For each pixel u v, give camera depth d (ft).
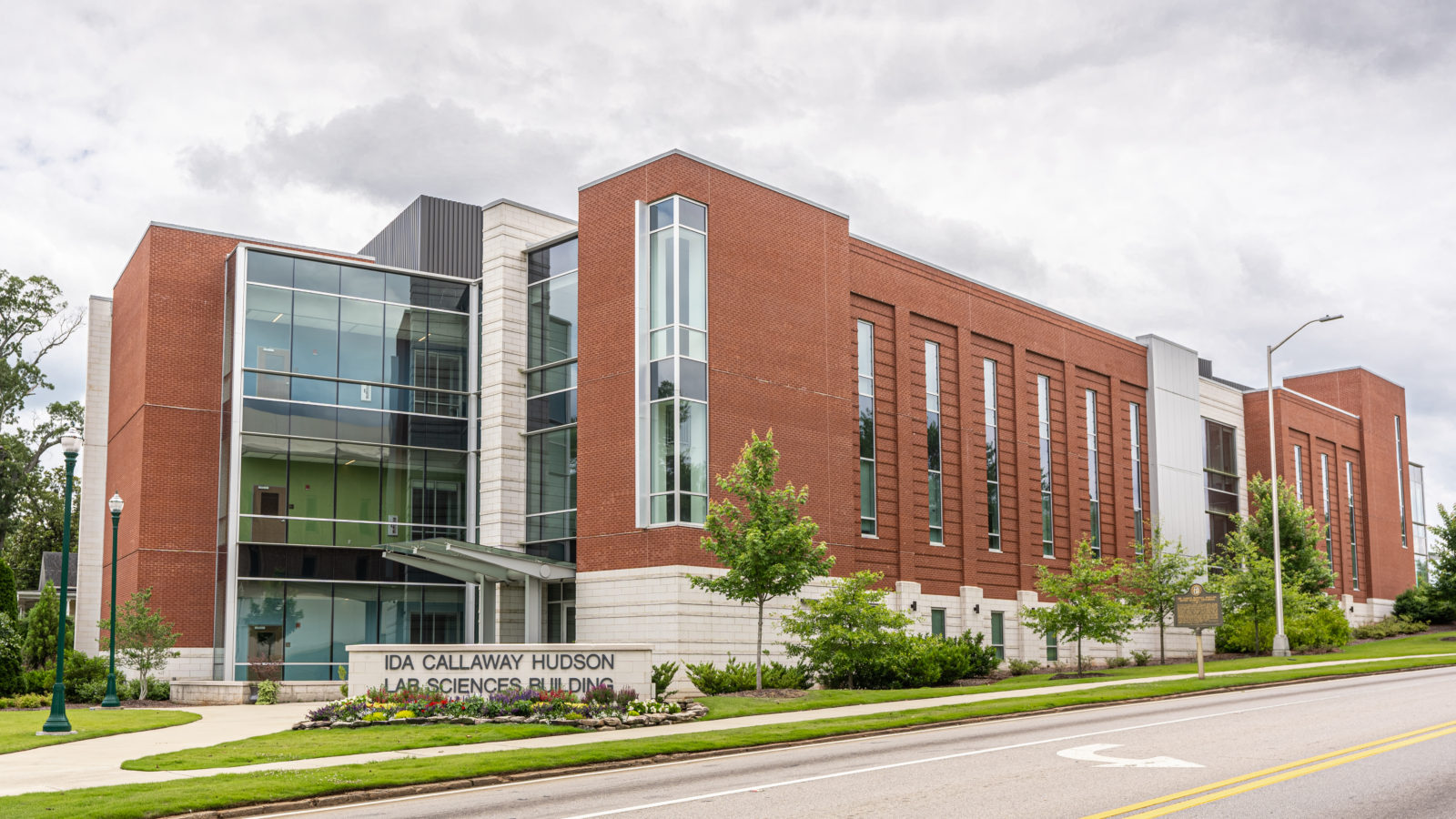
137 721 82.17
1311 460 207.82
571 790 46.98
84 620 137.08
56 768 55.93
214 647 116.37
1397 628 191.72
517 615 116.98
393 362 124.36
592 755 55.16
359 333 122.83
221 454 119.14
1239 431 197.16
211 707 101.35
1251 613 150.00
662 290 108.68
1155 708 78.13
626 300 110.63
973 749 55.98
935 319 136.98
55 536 222.89
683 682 101.24
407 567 122.31
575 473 116.16
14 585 106.83
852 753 56.44
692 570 103.91
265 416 116.57
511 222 125.18
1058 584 118.83
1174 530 170.40
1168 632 165.27
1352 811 37.22
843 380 121.08
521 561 108.68
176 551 118.52
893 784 44.88
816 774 48.75
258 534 114.73
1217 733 60.03
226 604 113.70
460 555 104.99
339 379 120.98
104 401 140.97
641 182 111.14
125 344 133.28
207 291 124.26
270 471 116.16
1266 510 167.12
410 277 126.52
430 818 40.50
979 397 142.00
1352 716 66.33
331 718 71.87
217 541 120.06
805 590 112.47
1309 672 104.99
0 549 212.84
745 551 90.02
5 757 61.72
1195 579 150.20
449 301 128.77
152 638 110.11
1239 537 166.71
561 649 79.71
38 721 83.05
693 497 105.50
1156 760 49.93
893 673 105.40
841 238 123.65
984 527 139.54
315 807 45.01
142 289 124.16
